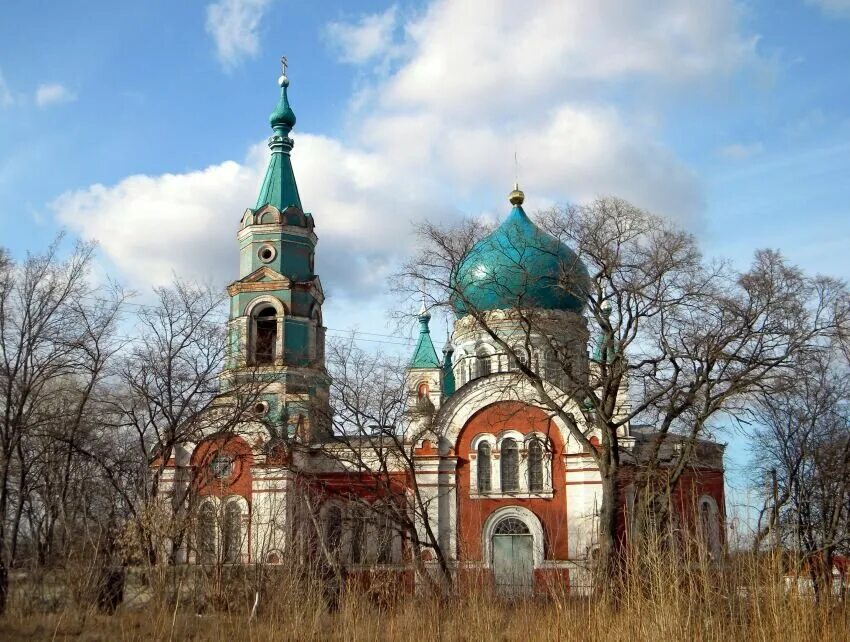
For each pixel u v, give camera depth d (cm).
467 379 6719
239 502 5778
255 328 6338
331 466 6012
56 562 4119
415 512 5091
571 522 5744
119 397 5606
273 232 6481
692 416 4797
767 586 3209
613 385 4703
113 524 4459
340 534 5331
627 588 3453
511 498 5856
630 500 5403
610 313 4853
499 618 3706
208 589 3997
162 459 5084
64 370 5444
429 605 3797
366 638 3459
